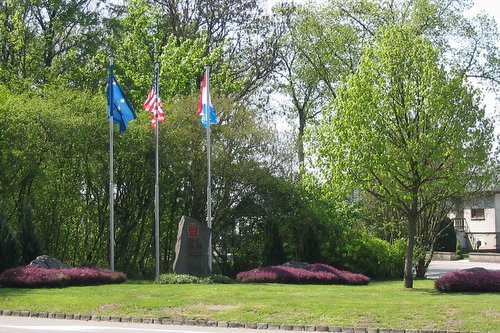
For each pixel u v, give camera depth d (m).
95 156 29.80
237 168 31.52
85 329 14.53
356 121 20.94
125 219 31.12
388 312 15.52
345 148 21.28
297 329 14.87
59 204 30.03
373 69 21.50
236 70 41.81
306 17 39.06
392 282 27.47
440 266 44.03
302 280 24.42
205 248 25.22
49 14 39.69
